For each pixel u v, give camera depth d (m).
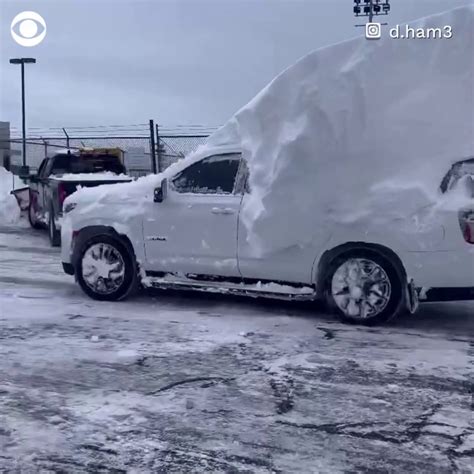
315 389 5.02
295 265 6.91
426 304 7.92
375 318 6.72
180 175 7.54
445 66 6.73
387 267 6.62
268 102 7.27
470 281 6.33
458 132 6.55
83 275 8.05
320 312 7.40
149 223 7.59
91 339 6.29
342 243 6.72
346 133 6.73
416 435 4.23
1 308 7.63
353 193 6.66
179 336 6.42
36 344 6.14
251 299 8.05
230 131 7.50
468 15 6.79
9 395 4.86
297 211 6.80
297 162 6.82
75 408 4.63
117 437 4.19
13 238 14.92
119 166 16.34
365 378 5.25
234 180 7.28
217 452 4.00
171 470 3.79
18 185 23.53
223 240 7.18
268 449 4.05
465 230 6.29
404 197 6.46
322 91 6.93
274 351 5.94
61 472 3.77
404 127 6.65
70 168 15.59
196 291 8.30
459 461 3.90
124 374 5.33
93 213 7.90
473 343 6.22
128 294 7.96
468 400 4.81
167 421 4.43
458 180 6.46
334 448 4.06
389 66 6.83
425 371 5.42
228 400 4.79
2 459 3.90
